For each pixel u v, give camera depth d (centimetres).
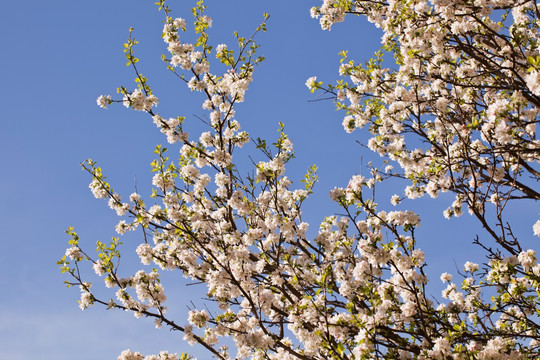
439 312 750
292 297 855
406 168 923
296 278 812
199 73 920
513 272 729
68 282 880
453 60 850
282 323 832
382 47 936
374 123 943
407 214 688
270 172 876
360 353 623
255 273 882
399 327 715
